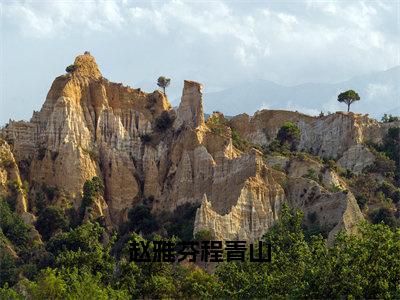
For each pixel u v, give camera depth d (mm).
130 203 187875
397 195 172250
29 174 189375
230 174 168375
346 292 84500
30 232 167375
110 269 119562
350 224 142000
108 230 175750
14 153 191875
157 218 174500
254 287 91562
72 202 182500
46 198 183125
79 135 193125
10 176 184750
